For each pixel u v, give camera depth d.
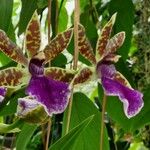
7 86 0.32
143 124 0.41
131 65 0.54
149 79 0.52
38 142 0.55
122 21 0.44
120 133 0.54
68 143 0.30
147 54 0.52
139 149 0.59
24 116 0.31
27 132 0.41
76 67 0.33
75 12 0.32
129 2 0.45
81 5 0.52
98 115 0.40
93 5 0.49
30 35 0.35
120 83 0.36
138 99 0.34
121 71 0.43
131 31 0.44
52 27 0.44
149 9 0.52
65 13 0.54
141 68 0.52
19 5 0.61
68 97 0.31
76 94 0.41
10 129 0.31
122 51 0.44
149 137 0.54
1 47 0.34
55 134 0.54
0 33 0.34
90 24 0.46
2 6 0.38
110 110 0.42
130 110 0.33
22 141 0.41
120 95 0.34
